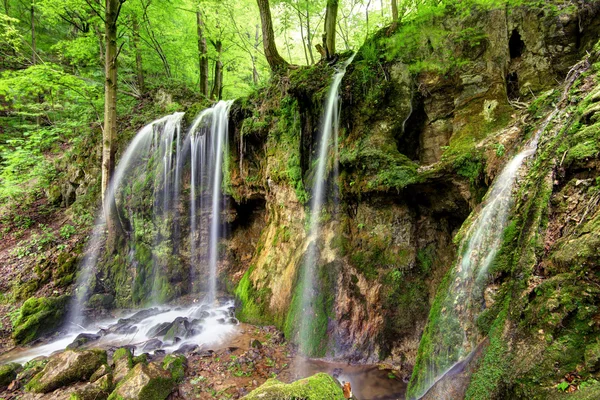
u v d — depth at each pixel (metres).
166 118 8.72
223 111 7.67
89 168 9.76
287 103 6.25
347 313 4.85
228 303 7.08
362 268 4.96
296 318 5.28
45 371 4.46
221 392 4.05
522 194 2.64
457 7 4.27
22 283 7.42
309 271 5.46
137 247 8.09
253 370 4.51
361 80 5.11
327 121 5.57
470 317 2.66
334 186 5.48
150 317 6.78
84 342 5.81
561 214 2.16
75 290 7.43
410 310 4.49
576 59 3.86
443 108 4.66
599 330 1.57
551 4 4.00
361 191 4.98
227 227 7.98
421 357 3.13
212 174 7.88
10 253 8.30
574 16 3.86
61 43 9.84
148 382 3.81
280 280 5.98
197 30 12.17
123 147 8.92
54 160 11.50
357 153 4.95
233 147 7.52
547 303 1.83
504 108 3.99
